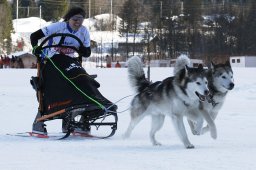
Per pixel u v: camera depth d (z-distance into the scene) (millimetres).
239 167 4363
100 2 78875
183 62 6379
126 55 46281
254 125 7988
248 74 19531
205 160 4770
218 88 7109
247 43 45031
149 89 6543
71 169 4289
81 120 6898
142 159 4855
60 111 6543
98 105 6457
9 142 6230
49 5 74500
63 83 6613
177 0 54531
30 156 5055
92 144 6086
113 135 7109
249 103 12242
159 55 46656
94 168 4332
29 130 7520
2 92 15727
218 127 7750
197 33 46719
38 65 6891
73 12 6984
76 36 6957
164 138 6797
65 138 6680
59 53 6918
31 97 14086
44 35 6980
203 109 6332
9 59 36906
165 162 4664
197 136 6875
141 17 56062
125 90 15852
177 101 5988
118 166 4438
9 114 9922
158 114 6406
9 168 4344
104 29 62844
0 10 60844
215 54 43250
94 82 6789
